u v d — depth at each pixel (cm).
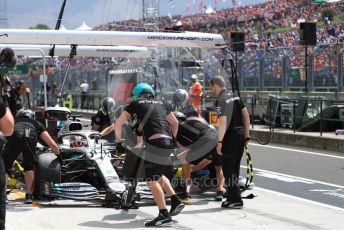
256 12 4069
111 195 1003
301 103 2309
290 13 3691
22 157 1030
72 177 1110
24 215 941
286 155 1861
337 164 1650
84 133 1116
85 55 1656
